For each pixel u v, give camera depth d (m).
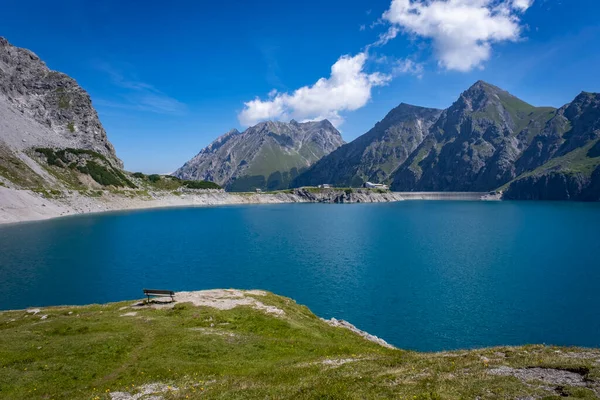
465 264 101.38
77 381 25.23
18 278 85.06
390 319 61.38
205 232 169.62
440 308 66.50
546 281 83.25
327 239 149.12
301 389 19.78
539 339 53.72
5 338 32.16
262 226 194.88
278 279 86.31
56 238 141.00
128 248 126.38
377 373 22.22
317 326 41.16
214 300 45.72
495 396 16.39
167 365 27.38
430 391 17.59
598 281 82.75
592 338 53.91
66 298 71.25
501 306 67.19
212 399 19.72
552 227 181.00
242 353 30.48
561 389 16.41
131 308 42.84
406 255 114.69
